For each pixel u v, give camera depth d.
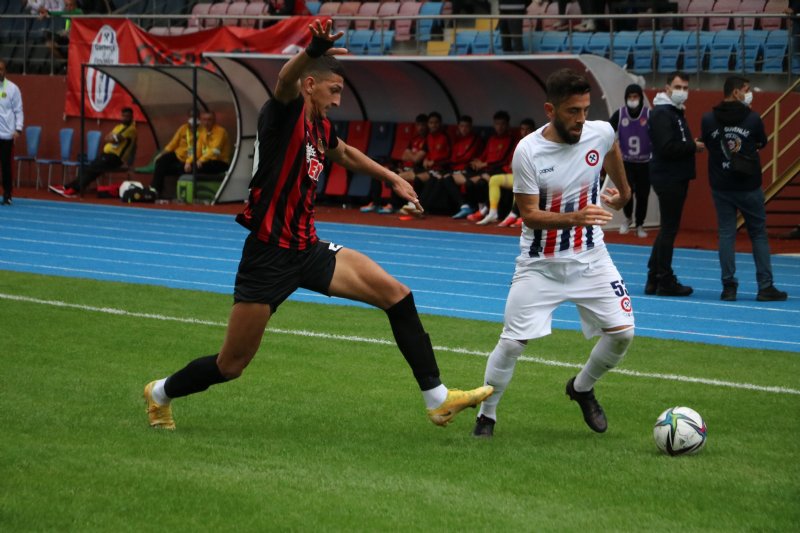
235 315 15.31
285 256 15.19
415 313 15.94
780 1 55.69
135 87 62.06
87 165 64.31
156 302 29.11
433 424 17.17
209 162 61.44
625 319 16.25
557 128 15.89
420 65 55.88
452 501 13.08
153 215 54.94
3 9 77.75
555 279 16.19
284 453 15.17
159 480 13.61
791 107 50.16
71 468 14.03
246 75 58.88
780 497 13.46
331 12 69.56
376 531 11.94
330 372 21.08
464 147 55.00
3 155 58.00
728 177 30.62
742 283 35.19
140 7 75.31
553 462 15.00
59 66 70.88
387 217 55.50
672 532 12.13
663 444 15.46
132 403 18.02
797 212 45.66
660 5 58.09
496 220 52.75
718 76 54.22
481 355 23.27
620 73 49.06
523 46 60.38
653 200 50.56
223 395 18.94
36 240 44.09
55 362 21.19
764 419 17.84
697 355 23.66
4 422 16.45
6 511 12.31
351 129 60.50
